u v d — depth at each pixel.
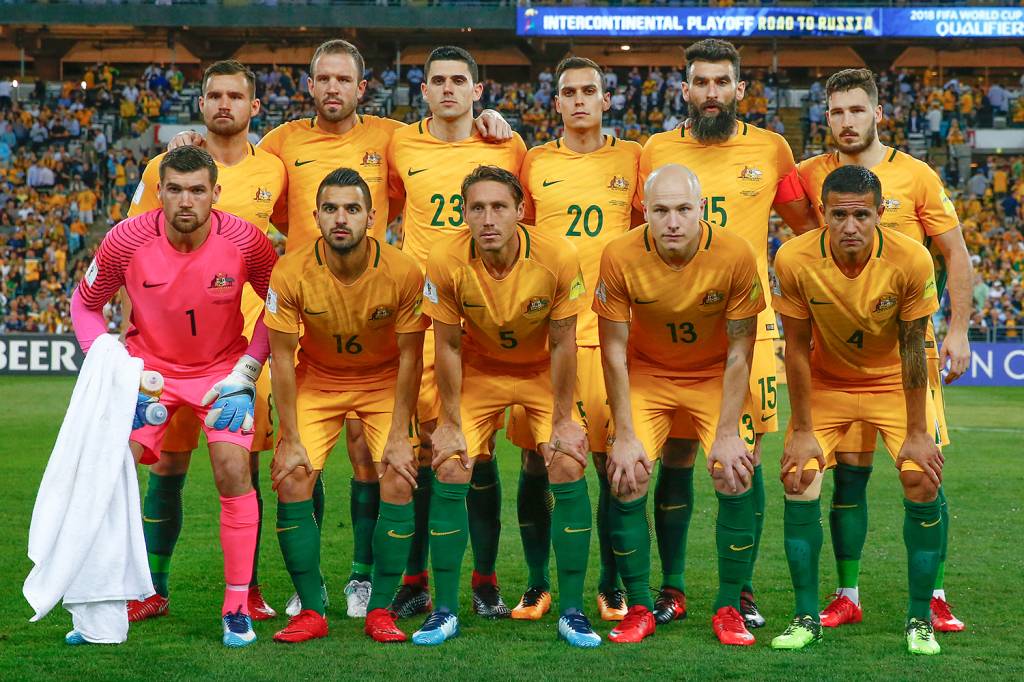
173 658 6.62
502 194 6.66
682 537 7.83
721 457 7.03
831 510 7.86
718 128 8.34
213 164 7.13
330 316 7.07
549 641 7.06
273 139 8.99
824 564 9.42
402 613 8.00
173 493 7.92
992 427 20.22
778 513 11.83
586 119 8.35
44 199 39.66
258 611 7.88
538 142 44.47
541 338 7.26
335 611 8.05
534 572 8.01
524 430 7.90
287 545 7.15
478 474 7.92
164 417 7.17
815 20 42.25
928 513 6.97
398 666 6.43
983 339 30.91
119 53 48.81
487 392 7.43
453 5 43.84
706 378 7.45
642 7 42.69
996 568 9.17
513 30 46.59
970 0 43.84
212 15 44.16
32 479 14.01
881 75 46.62
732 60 8.30
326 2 44.19
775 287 7.18
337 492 13.55
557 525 7.13
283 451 7.14
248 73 8.51
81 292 7.44
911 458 6.96
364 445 8.05
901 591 8.56
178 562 9.52
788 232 36.06
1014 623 7.54
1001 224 39.25
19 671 6.35
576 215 8.44
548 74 46.41
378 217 8.85
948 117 44.28
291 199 8.84
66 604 6.91
